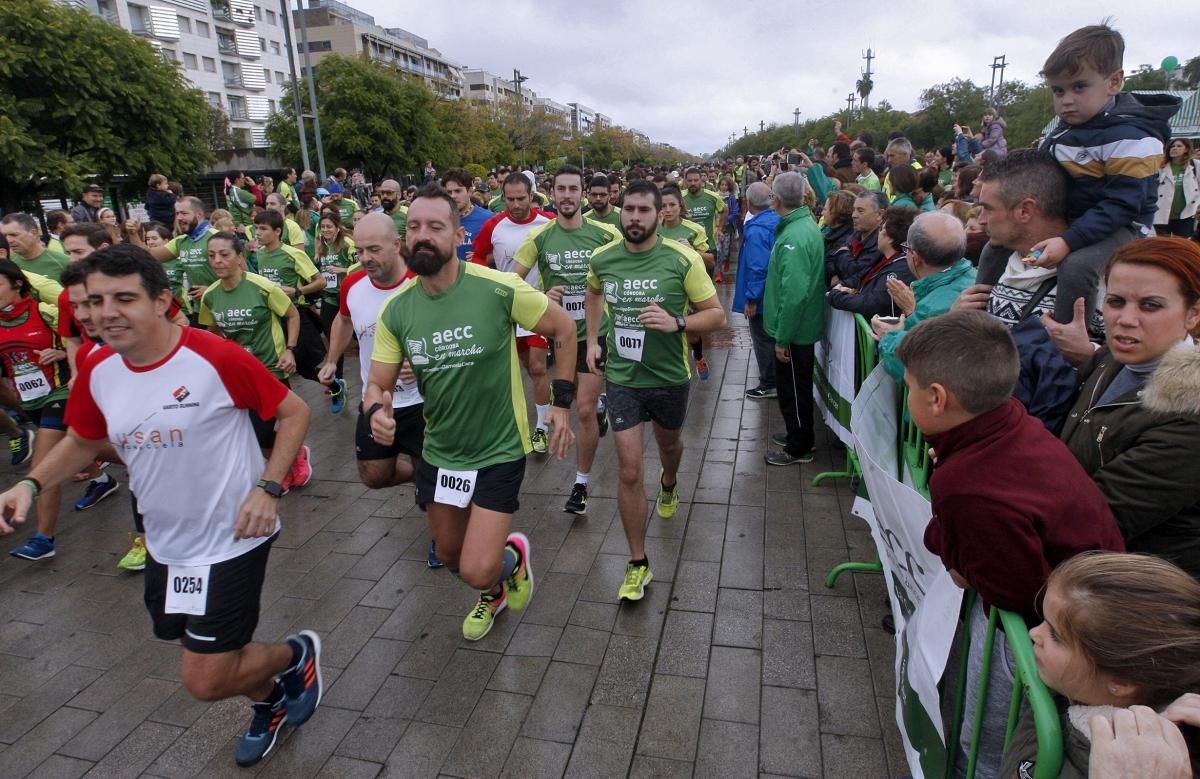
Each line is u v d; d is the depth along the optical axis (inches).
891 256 163.8
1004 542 58.9
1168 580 45.3
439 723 107.4
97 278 82.8
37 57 897.5
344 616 136.0
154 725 112.0
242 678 96.3
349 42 3361.2
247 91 2623.0
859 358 158.2
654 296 137.0
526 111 2758.4
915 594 84.5
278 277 243.1
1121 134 90.4
